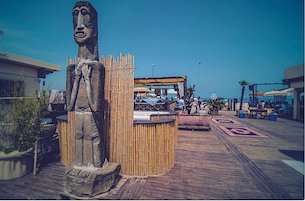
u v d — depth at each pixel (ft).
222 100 81.76
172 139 19.40
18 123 16.85
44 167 18.98
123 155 17.31
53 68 32.94
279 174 17.89
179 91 51.90
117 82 17.34
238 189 14.89
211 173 17.93
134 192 14.30
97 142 14.88
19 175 16.61
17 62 26.22
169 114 27.02
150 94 76.33
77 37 14.70
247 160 21.67
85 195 13.50
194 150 25.59
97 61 14.58
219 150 25.66
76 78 14.67
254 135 36.22
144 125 17.21
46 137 20.65
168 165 18.57
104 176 14.14
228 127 45.57
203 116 40.29
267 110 70.23
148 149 17.26
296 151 25.50
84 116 14.76
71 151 19.29
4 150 17.53
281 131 40.88
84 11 14.53
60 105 39.22
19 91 19.88
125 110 17.22
